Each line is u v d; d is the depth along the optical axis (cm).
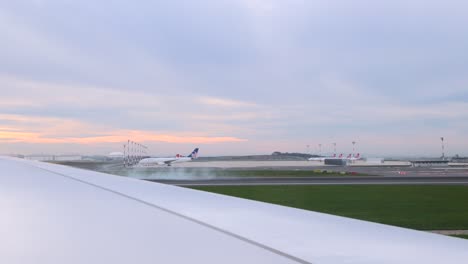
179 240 382
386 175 9006
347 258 288
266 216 491
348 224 433
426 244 330
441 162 16950
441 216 2838
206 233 407
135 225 464
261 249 333
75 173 1529
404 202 3647
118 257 329
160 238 394
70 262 319
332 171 11300
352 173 10188
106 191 838
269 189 5022
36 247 371
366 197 4078
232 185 5647
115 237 407
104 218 516
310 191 4741
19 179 1195
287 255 308
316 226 422
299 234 383
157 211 559
